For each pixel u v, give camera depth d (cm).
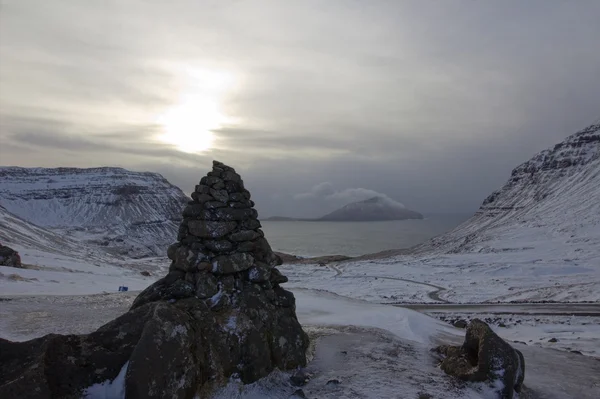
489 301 3781
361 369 945
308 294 2445
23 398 575
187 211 952
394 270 7012
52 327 1188
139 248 16825
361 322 1577
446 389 855
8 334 1093
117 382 646
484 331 973
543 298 3809
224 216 940
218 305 864
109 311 1482
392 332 1420
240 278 924
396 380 885
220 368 768
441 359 1067
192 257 900
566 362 1274
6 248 3209
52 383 620
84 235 18588
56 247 7281
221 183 973
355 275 6525
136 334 709
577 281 5028
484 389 873
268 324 893
